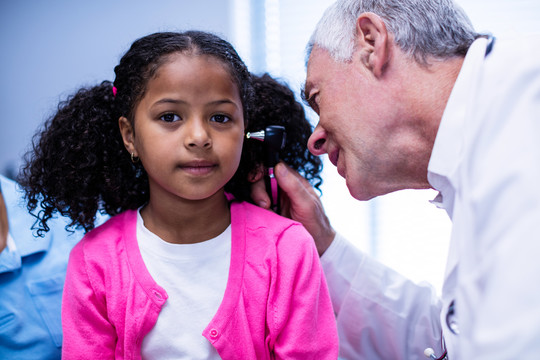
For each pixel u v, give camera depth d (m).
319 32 0.86
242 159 0.91
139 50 0.76
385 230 1.81
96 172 0.86
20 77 1.82
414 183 0.86
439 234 1.79
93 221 0.87
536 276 0.46
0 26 1.81
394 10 0.77
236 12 1.80
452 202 0.72
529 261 0.47
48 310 0.92
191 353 0.72
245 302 0.74
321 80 0.85
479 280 0.55
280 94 0.99
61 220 1.03
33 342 0.89
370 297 1.03
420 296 1.04
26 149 1.67
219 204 0.79
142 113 0.74
